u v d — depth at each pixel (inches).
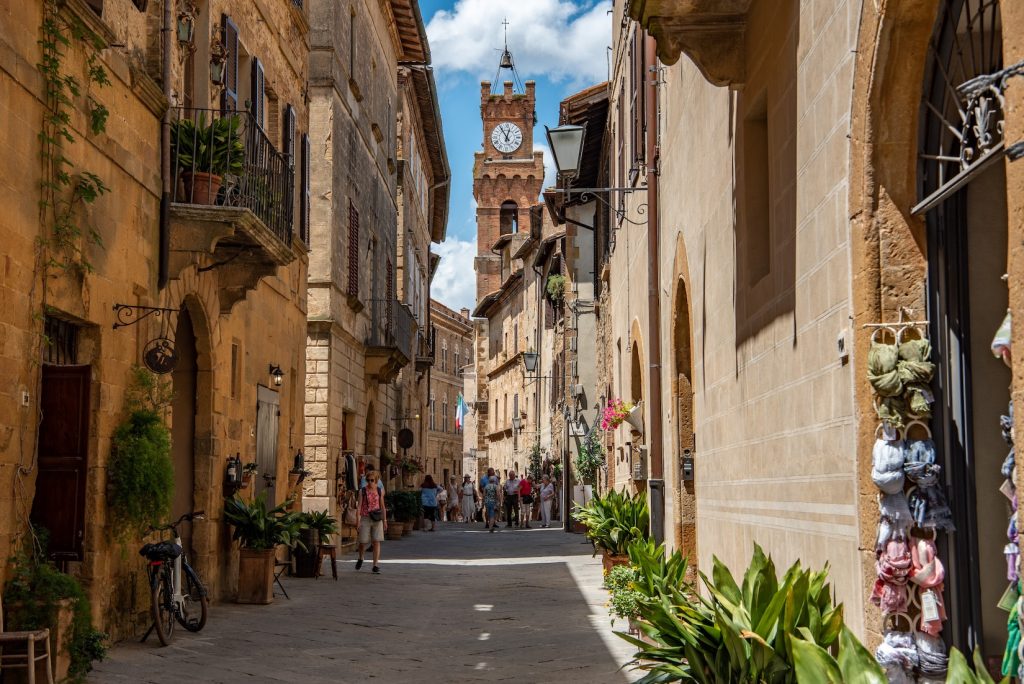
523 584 699.4
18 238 346.0
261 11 654.5
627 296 786.2
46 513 372.8
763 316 330.3
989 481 222.4
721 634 249.8
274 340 705.6
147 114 466.3
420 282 1811.0
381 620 526.9
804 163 280.7
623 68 785.6
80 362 414.3
